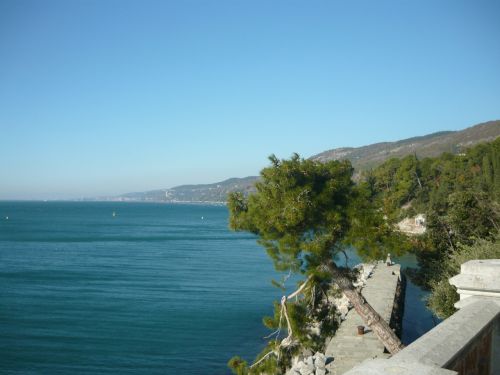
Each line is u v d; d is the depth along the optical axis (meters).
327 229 12.89
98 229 142.00
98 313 37.66
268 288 49.09
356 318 24.86
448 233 30.89
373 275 40.19
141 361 26.53
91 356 27.20
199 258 77.38
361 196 13.55
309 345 13.72
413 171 103.50
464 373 4.11
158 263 70.06
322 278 13.26
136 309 39.28
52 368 25.22
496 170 76.69
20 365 25.53
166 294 45.94
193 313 37.88
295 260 13.03
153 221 193.50
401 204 100.12
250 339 30.78
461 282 5.56
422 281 29.34
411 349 3.59
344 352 19.91
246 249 93.06
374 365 3.14
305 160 13.70
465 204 30.88
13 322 34.22
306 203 12.50
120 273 59.81
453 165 99.94
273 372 13.27
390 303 29.20
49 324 34.00
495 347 5.00
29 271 60.22
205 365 25.97
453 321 4.55
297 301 13.73
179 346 29.23
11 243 96.12
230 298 44.03
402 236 13.44
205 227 159.88
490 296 5.43
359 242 12.77
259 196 13.37
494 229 29.39
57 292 46.31
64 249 87.56
